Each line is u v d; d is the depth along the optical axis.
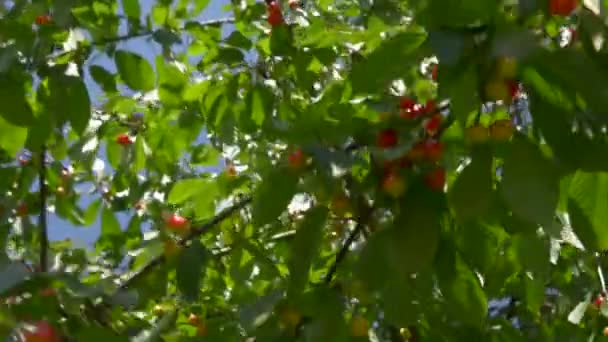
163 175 3.01
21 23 2.36
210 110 2.61
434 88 2.33
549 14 1.91
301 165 2.05
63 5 2.39
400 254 1.97
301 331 2.09
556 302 2.73
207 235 2.48
